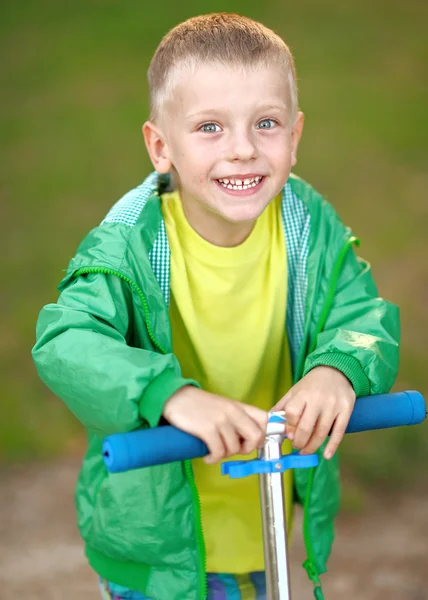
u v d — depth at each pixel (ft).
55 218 24.58
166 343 7.91
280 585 6.40
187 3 40.75
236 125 7.50
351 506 13.85
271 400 8.77
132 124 30.68
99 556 8.47
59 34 38.27
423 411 7.02
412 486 14.32
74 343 7.10
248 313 8.46
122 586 8.33
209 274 8.32
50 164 27.99
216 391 8.48
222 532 8.59
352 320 8.34
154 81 8.16
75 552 13.24
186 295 8.19
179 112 7.72
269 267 8.50
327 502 8.55
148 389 6.68
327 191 25.57
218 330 8.41
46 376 7.20
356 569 12.54
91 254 7.85
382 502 14.01
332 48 36.04
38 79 34.35
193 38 7.68
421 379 16.46
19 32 38.58
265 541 6.46
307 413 6.85
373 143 28.71
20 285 20.95
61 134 30.07
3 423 16.17
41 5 41.29
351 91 32.50
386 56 35.29
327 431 6.91
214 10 39.70
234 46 7.54
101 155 28.50
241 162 7.48
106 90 33.35
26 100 32.73
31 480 14.96
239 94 7.47
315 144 28.76
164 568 8.05
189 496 7.93
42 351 7.23
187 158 7.71
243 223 8.21
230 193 7.63
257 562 8.65
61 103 32.45
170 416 6.49
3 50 36.91
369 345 7.62
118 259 7.79
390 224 23.52
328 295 8.45
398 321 8.47
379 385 7.49
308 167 27.17
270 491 6.41
